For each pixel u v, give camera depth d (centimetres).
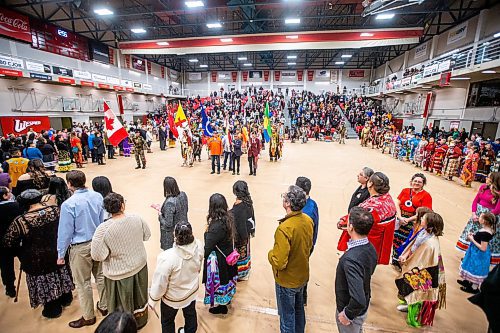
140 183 802
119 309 109
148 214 562
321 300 303
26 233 246
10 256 271
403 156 1252
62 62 1661
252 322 268
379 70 2967
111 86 2014
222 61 3381
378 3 1067
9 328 260
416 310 258
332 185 793
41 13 1505
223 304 268
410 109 2072
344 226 305
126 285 231
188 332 225
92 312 263
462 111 1413
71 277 285
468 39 1438
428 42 1889
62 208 239
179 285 205
